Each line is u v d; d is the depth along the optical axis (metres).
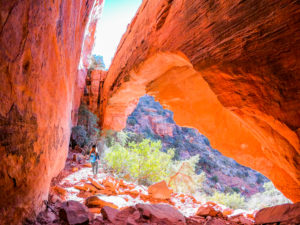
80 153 11.47
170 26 4.69
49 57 2.63
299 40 2.15
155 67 6.25
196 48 3.57
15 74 1.71
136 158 9.29
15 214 1.86
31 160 2.19
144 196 5.27
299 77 2.18
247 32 2.63
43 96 2.52
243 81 2.74
